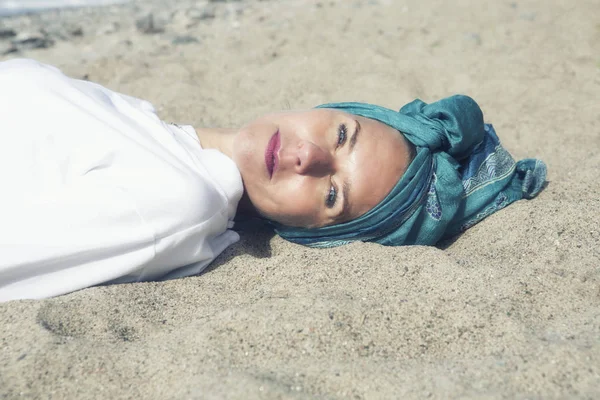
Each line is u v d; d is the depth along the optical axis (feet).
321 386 5.44
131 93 12.90
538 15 16.30
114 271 7.11
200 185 7.40
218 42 15.89
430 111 8.78
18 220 7.01
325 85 13.16
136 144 7.43
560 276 6.95
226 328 6.05
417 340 6.07
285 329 6.03
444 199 8.38
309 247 8.28
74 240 6.96
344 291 6.81
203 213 7.41
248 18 17.88
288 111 8.35
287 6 18.72
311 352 5.84
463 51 14.58
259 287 7.14
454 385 5.38
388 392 5.37
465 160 9.00
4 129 7.53
